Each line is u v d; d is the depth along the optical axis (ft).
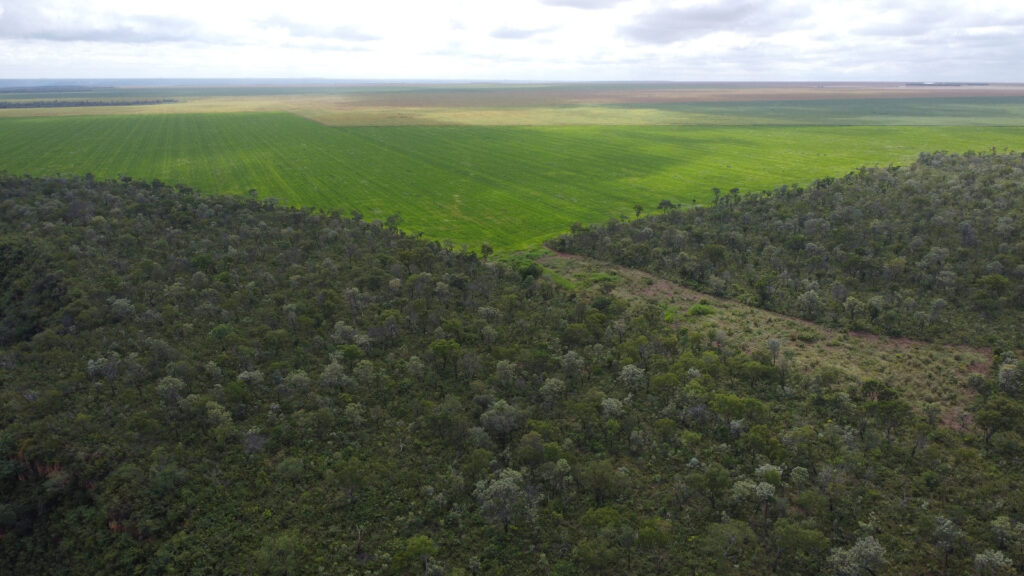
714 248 426.10
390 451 234.58
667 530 198.70
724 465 227.40
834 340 319.06
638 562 188.24
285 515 205.26
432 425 246.68
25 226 401.90
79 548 195.00
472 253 441.27
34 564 193.77
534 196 655.76
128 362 266.16
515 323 331.98
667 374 268.41
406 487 218.18
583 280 412.98
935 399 263.29
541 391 266.36
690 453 234.17
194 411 241.14
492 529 200.23
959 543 187.42
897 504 205.36
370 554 193.06
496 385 275.39
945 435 237.04
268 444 233.35
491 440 239.30
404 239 470.80
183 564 187.32
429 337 313.53
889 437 237.86
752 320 346.74
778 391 269.23
